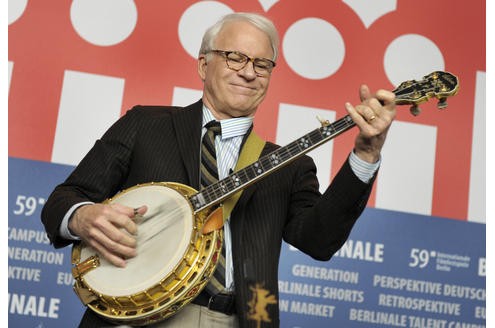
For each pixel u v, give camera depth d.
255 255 2.11
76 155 3.74
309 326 3.73
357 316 3.78
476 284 3.88
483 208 3.96
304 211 2.24
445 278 3.87
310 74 3.96
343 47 4.02
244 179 2.10
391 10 4.08
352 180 2.01
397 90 2.06
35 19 3.79
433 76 2.07
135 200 2.14
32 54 3.76
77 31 3.83
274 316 2.08
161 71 3.88
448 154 3.99
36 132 3.71
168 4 3.93
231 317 2.07
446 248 3.91
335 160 3.91
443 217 3.93
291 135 3.90
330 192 2.06
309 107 3.94
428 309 3.84
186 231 2.01
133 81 3.85
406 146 3.96
